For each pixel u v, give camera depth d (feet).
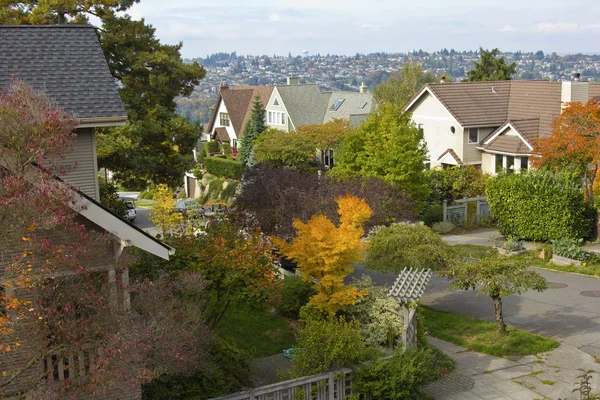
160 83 115.65
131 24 116.57
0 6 106.52
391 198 91.25
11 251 39.32
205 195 193.36
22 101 33.60
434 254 68.85
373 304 58.08
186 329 42.93
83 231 37.78
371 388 47.37
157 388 44.47
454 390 52.70
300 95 223.71
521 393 52.03
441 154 153.89
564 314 71.67
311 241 56.54
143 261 52.95
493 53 219.61
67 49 55.31
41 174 34.68
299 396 45.27
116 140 107.14
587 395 49.06
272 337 62.23
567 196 98.27
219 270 54.75
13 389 38.50
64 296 36.19
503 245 102.32
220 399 42.96
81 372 37.60
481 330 66.69
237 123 243.81
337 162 127.75
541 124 140.36
